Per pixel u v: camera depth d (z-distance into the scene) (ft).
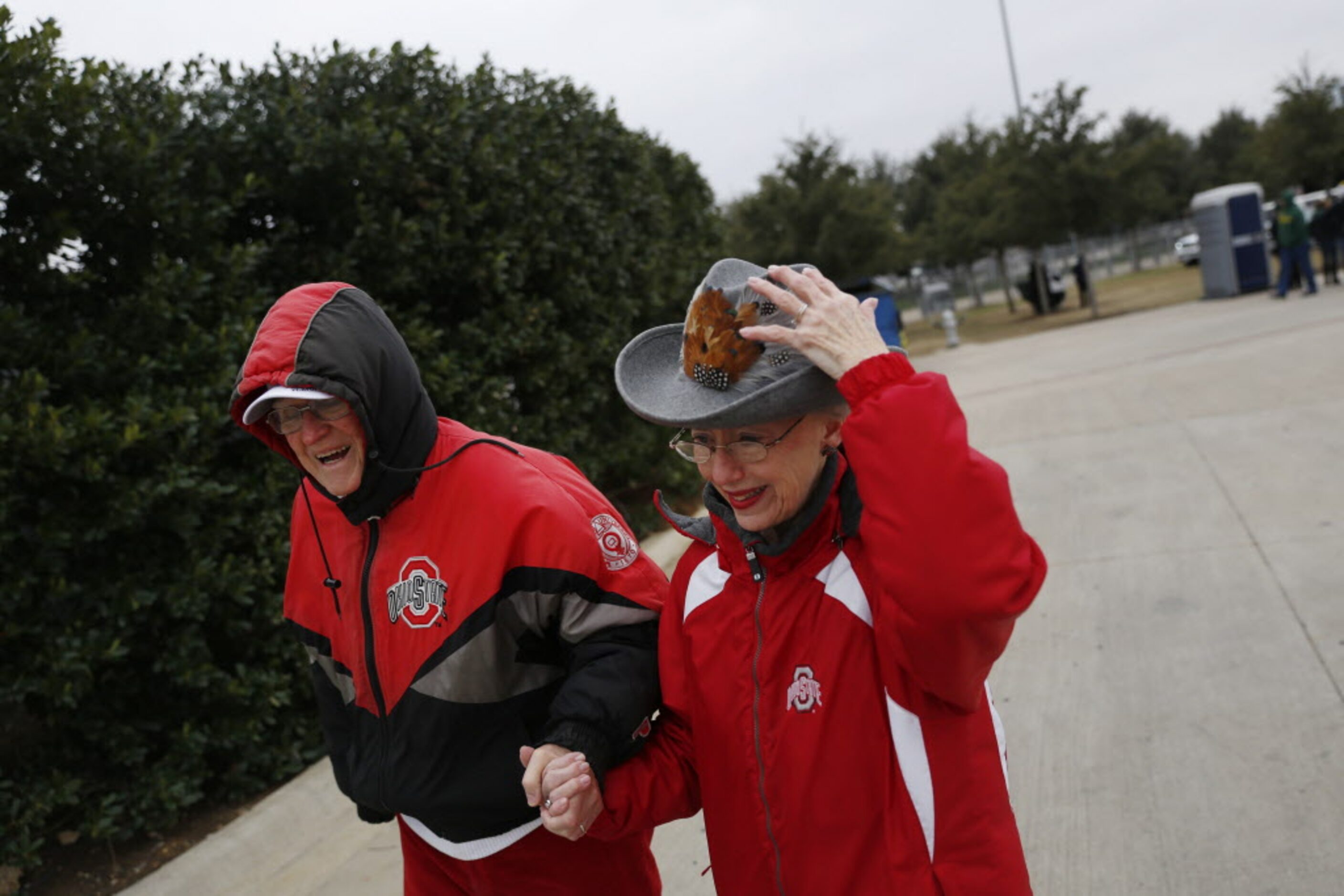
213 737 12.42
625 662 5.92
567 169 21.30
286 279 15.69
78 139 12.29
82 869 11.42
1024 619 15.19
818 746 4.97
